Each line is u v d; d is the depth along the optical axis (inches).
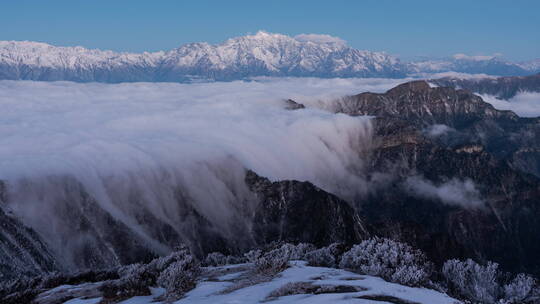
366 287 599.5
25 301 799.1
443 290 685.9
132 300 706.2
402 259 780.6
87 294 758.5
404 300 538.0
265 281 721.6
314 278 704.4
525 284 767.1
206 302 612.7
